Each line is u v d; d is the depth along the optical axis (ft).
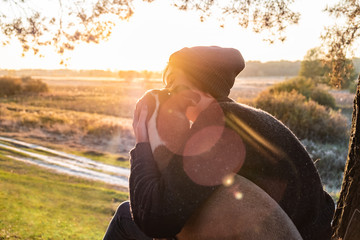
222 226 3.10
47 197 60.80
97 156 117.80
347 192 6.99
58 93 371.76
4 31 12.23
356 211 5.87
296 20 8.55
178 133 3.62
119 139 142.20
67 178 86.89
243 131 3.51
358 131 6.94
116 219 4.87
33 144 130.72
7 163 96.78
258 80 606.14
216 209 3.16
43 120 175.32
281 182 3.51
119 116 220.02
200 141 3.41
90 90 437.99
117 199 67.36
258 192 3.19
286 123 107.55
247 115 3.65
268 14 8.53
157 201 3.27
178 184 3.24
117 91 424.05
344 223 6.95
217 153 3.33
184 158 3.34
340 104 185.68
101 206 61.00
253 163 3.44
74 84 609.01
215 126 3.47
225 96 4.02
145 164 3.51
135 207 3.45
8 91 343.46
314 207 3.73
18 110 230.68
